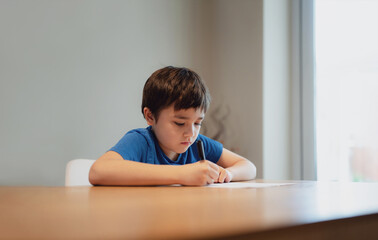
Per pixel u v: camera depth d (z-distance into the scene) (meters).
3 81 1.71
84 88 1.94
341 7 1.98
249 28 2.23
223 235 0.20
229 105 2.32
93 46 1.99
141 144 1.10
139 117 2.13
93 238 0.19
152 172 0.79
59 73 1.87
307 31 2.15
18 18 1.76
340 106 1.96
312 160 2.08
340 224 0.27
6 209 0.35
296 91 2.18
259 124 2.11
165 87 1.06
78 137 1.90
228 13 2.39
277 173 2.12
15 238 0.19
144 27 2.19
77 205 0.38
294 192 0.57
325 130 2.03
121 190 0.63
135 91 2.12
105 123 2.00
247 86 2.21
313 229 0.25
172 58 2.30
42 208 0.35
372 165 1.82
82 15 1.97
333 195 0.51
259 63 2.15
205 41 2.47
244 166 1.21
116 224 0.24
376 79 1.81
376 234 0.31
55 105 1.84
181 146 1.09
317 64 2.09
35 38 1.81
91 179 0.83
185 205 0.36
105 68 2.02
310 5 2.14
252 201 0.41
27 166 1.74
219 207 0.34
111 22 2.07
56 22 1.88
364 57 1.86
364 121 1.85
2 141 1.69
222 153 1.35
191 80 1.08
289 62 2.22
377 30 1.82
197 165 0.82
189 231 0.20
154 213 0.30
